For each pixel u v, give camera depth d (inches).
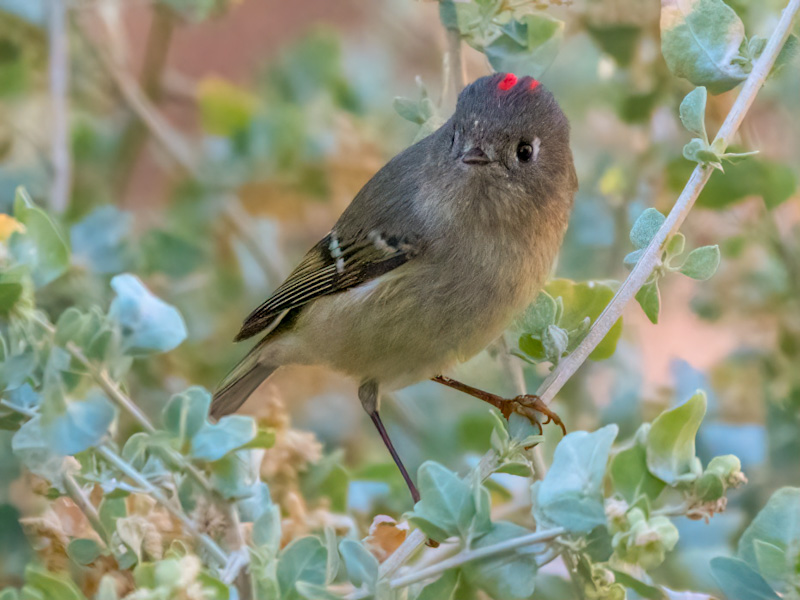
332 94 112.7
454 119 108.3
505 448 106.4
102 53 111.5
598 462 105.5
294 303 109.0
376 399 109.0
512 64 108.7
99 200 111.8
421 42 113.7
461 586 105.8
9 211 111.0
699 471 105.7
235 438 105.3
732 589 105.5
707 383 110.1
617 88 111.0
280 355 109.4
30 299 105.5
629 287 106.8
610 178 111.0
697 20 107.2
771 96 110.8
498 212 108.0
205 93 112.1
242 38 128.7
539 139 108.1
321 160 111.7
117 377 105.4
